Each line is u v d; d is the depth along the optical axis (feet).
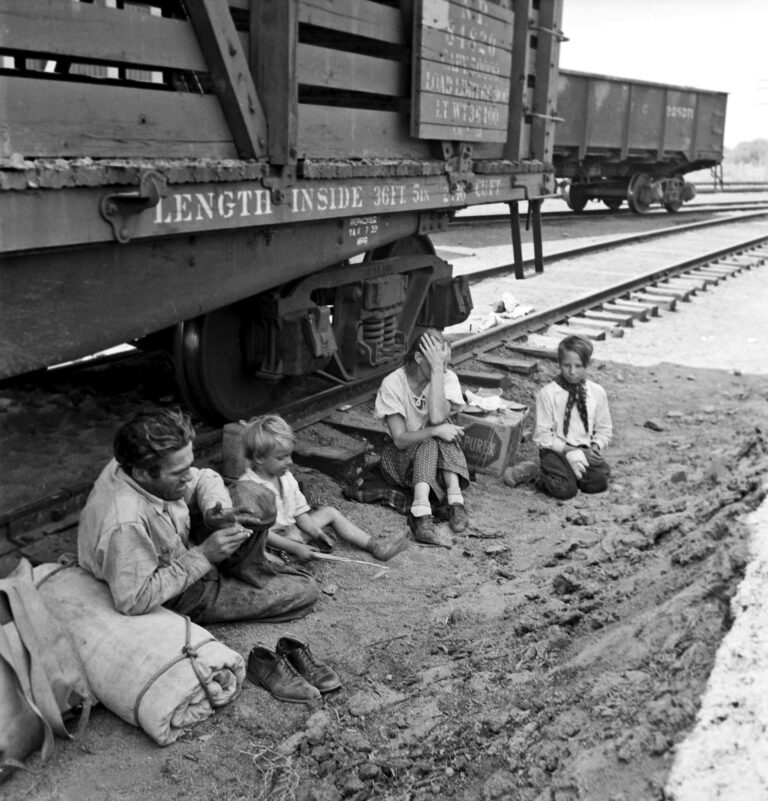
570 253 47.21
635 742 7.77
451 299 23.47
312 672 10.96
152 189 11.64
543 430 17.87
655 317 34.45
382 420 19.40
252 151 13.96
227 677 10.36
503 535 15.62
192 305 13.92
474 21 19.56
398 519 15.78
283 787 9.27
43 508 13.84
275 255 15.66
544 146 23.84
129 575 10.21
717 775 6.99
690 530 13.76
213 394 17.30
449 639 12.09
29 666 9.45
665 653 9.25
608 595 12.30
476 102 20.18
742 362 28.89
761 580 9.44
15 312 11.15
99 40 11.26
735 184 118.73
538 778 8.41
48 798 8.96
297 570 12.98
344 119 16.48
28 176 10.16
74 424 18.11
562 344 17.63
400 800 8.83
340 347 20.10
